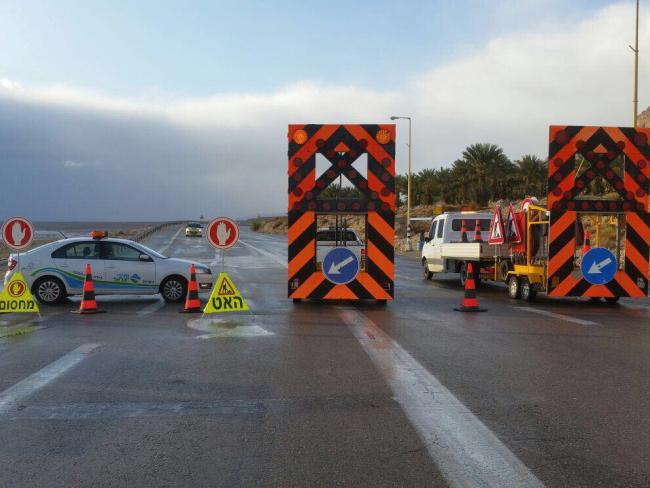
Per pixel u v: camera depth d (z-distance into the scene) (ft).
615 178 43.04
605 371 23.08
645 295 43.19
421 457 14.30
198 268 46.19
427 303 45.50
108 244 45.29
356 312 40.04
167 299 45.52
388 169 42.55
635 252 43.32
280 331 32.32
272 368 23.59
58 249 44.75
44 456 14.48
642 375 22.45
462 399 19.20
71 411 18.04
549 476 13.19
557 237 42.86
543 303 45.85
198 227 201.67
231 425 16.71
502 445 15.07
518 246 49.85
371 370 23.21
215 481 13.01
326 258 42.39
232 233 38.55
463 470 13.52
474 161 201.26
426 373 22.71
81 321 36.01
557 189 42.86
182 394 19.89
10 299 38.60
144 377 22.20
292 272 42.70
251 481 13.00
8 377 22.22
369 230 42.60
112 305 43.96
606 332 32.14
